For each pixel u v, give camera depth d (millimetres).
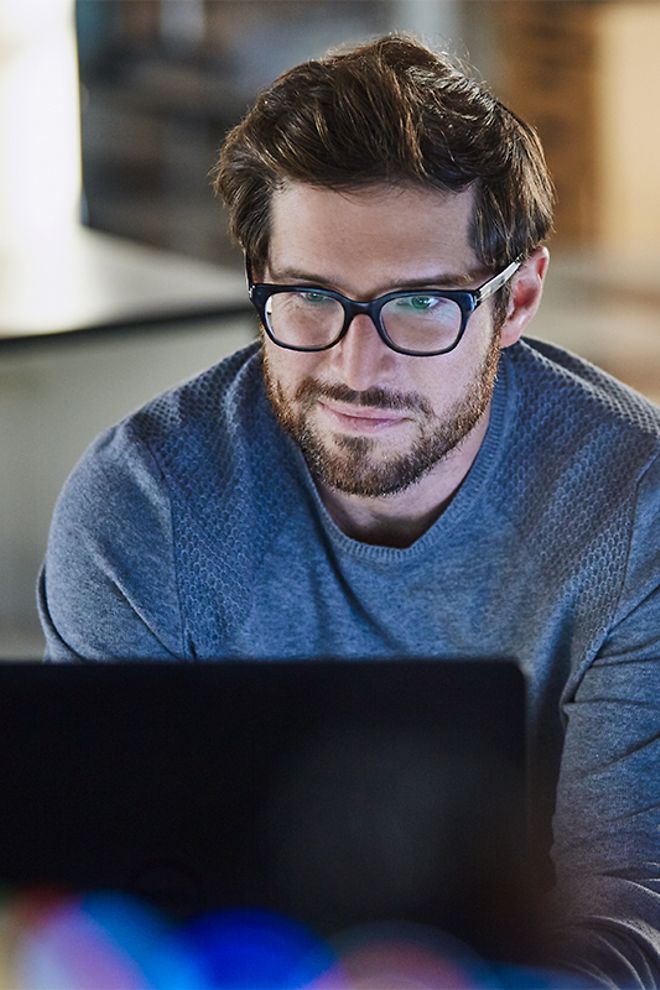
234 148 1569
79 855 1049
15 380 3730
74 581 1722
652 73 7520
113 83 7984
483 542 1675
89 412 3838
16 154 5066
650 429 1673
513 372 1724
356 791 1033
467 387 1549
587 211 7590
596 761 1581
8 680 1041
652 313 6527
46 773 1045
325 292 1483
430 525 1678
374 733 1028
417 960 1037
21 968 1048
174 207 7691
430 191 1467
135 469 1707
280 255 1510
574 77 7629
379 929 1038
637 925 1366
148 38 8125
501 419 1686
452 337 1498
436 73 1557
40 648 3832
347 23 7902
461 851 1031
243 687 1036
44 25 5078
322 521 1680
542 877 1477
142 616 1692
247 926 1045
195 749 1039
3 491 3836
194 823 1043
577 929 1306
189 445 1722
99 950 1050
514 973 1030
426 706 1026
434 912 1036
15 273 4297
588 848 1545
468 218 1495
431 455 1549
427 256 1474
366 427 1519
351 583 1690
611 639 1620
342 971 1035
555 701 1688
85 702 1040
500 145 1520
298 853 1040
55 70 5113
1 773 1046
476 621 1685
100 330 3727
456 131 1481
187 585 1688
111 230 7418
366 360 1481
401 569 1673
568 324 6391
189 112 8391
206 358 3965
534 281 1670
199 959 1039
